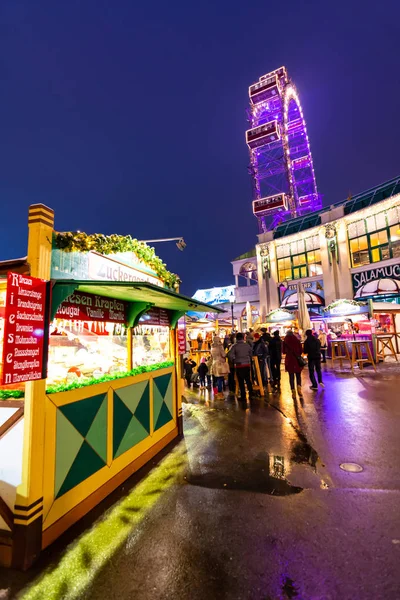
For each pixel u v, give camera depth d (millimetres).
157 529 2809
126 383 3859
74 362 3490
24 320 2340
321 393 8500
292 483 3635
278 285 26859
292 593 2102
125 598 2092
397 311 14766
